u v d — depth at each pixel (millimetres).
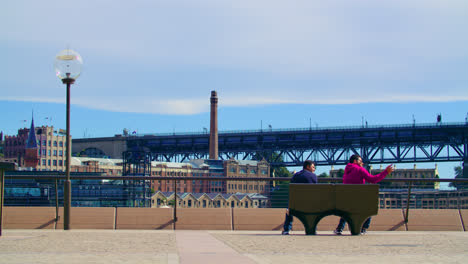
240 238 13891
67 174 16469
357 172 15492
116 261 9305
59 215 17359
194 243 12477
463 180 18391
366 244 12438
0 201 14125
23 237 13742
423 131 177625
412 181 18344
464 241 13281
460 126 172250
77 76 16359
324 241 13133
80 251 10773
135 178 17281
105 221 17312
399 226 18047
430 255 10406
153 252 10664
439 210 18406
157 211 17562
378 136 183750
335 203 15047
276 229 17562
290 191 15133
